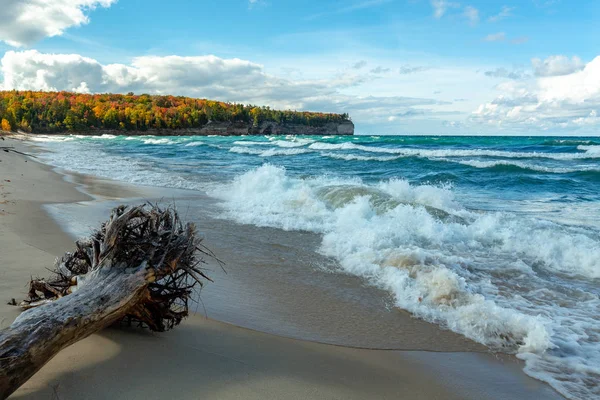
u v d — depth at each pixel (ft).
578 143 138.21
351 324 12.25
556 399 8.88
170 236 10.01
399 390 8.81
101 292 8.48
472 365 10.23
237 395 7.75
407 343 11.23
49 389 7.23
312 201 30.14
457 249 20.38
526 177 54.39
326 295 14.49
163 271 9.85
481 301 13.35
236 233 23.13
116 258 9.55
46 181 41.88
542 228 23.39
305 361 9.68
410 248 19.61
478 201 37.86
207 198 35.14
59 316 7.54
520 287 15.65
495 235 22.26
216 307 12.85
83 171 55.98
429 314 13.11
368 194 30.42
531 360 10.53
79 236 19.70
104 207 29.14
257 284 15.38
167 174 54.29
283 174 40.96
